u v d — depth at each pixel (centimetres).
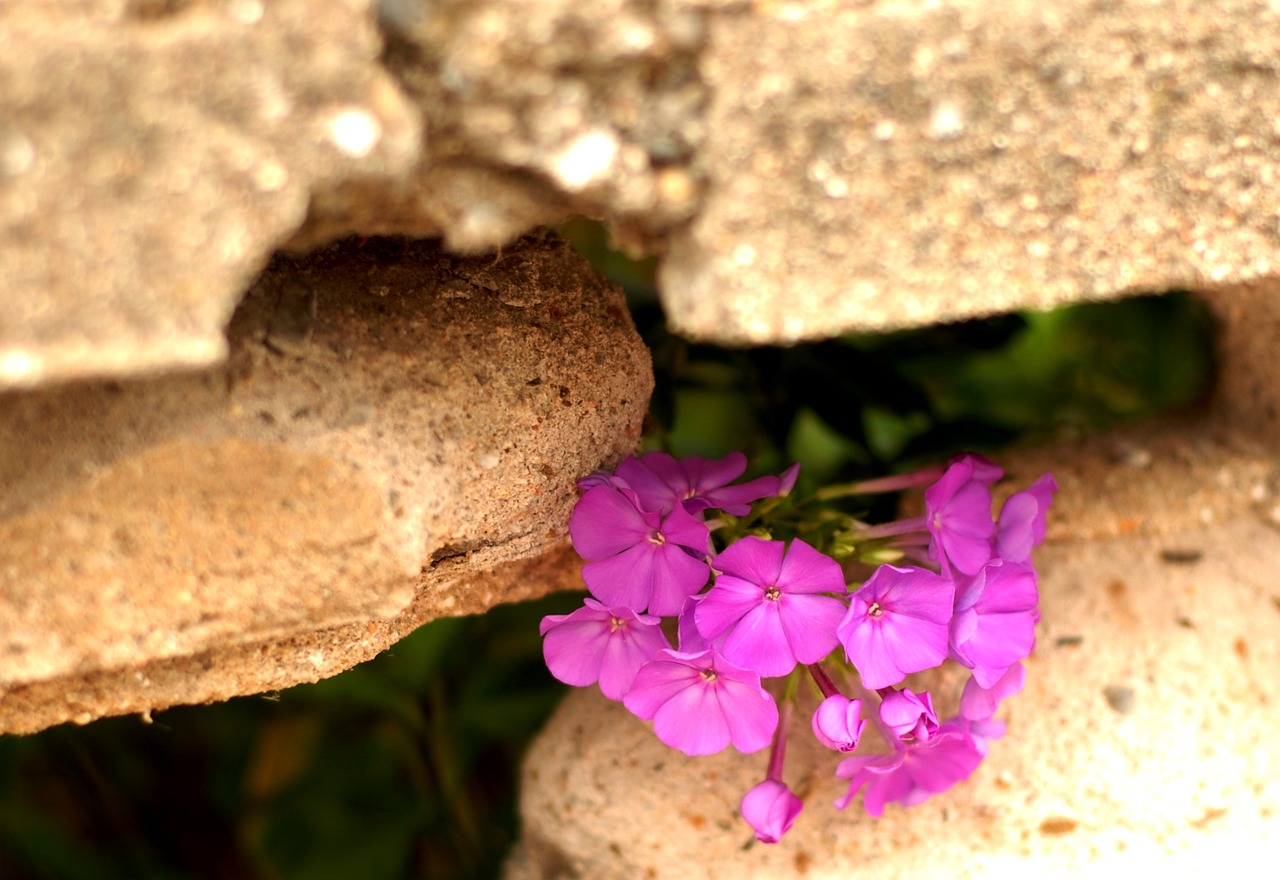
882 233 31
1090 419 51
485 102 29
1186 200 32
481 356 36
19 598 32
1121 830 40
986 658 37
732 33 30
